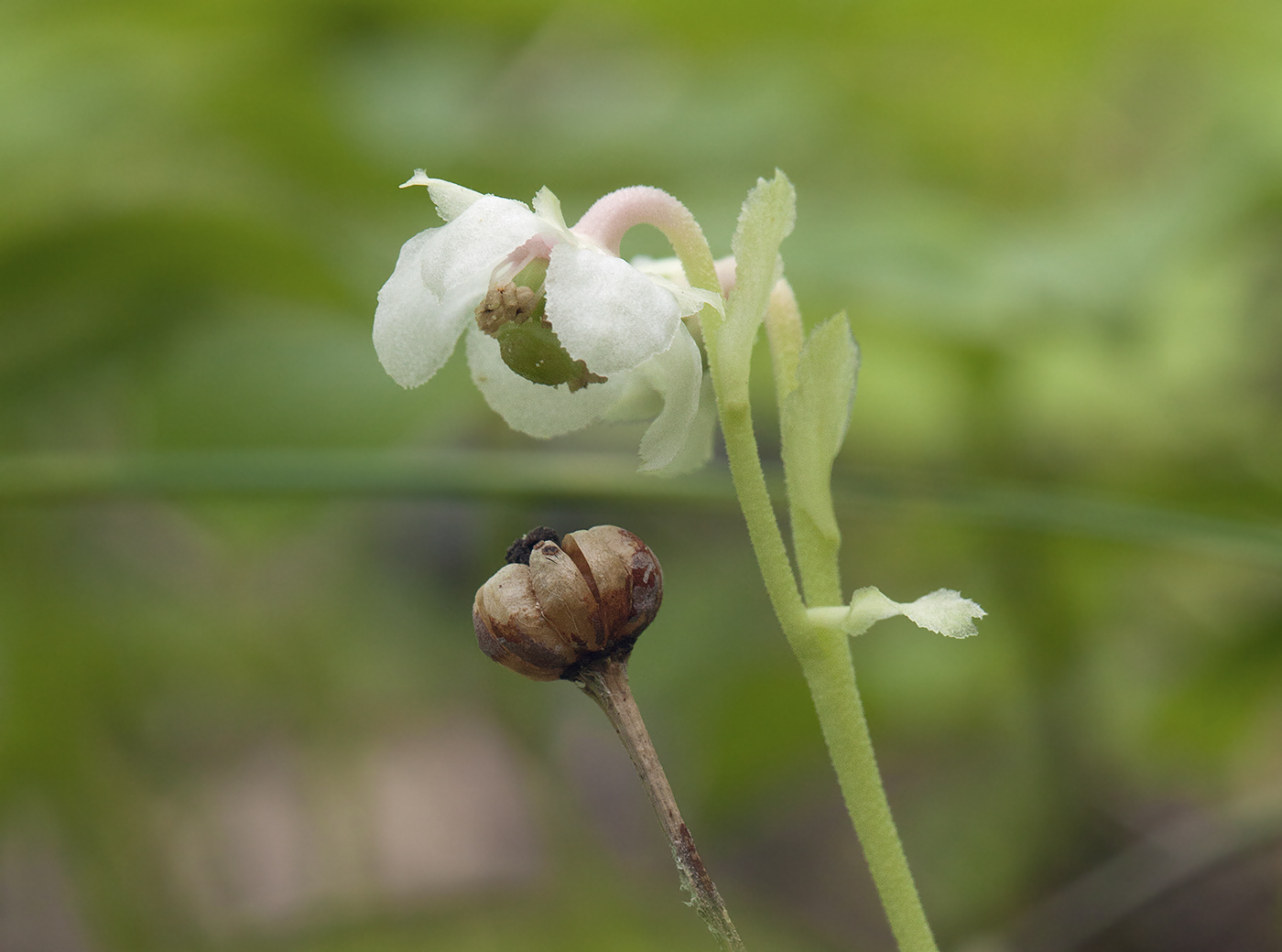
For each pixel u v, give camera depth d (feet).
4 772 0.72
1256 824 0.68
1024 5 0.73
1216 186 0.67
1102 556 0.76
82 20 0.68
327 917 0.52
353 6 0.74
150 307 0.65
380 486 0.63
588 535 0.40
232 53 0.68
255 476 0.63
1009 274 0.65
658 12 0.76
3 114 0.68
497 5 0.76
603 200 0.40
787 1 0.74
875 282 0.65
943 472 0.81
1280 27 0.72
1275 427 0.77
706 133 0.81
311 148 0.69
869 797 0.41
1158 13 0.75
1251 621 0.74
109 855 0.73
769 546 0.40
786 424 0.40
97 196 0.61
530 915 0.50
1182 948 0.78
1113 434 0.78
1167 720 0.78
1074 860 0.78
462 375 0.65
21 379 0.67
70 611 0.76
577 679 0.40
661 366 0.40
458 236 0.39
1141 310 0.65
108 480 0.63
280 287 0.65
